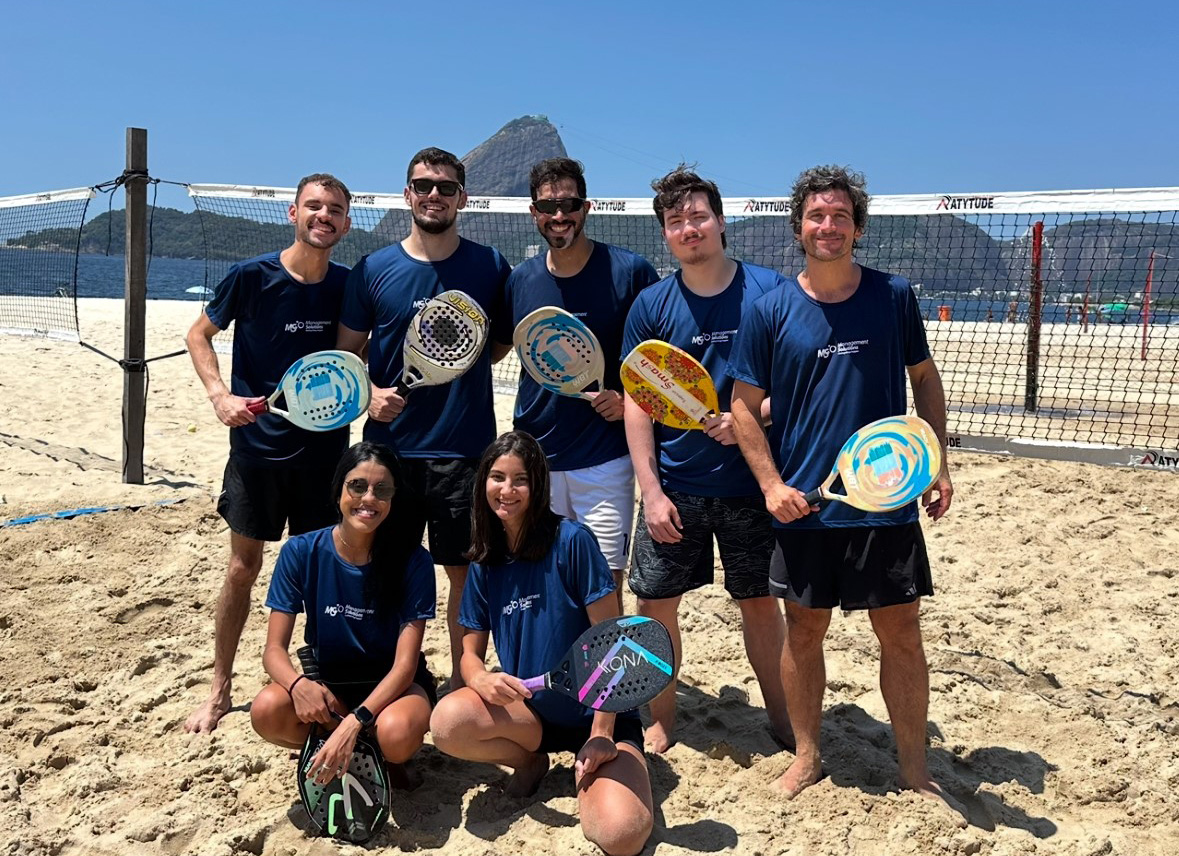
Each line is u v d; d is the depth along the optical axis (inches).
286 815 120.6
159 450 319.9
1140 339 713.6
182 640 175.3
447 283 145.1
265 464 146.2
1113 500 267.1
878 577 116.4
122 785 128.7
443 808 124.3
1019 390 466.6
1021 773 134.1
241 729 144.5
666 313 135.8
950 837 114.3
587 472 145.7
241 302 147.8
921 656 122.6
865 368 116.7
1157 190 213.2
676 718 150.6
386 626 129.0
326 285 150.1
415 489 144.9
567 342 138.2
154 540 225.8
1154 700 157.2
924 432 113.0
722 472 133.3
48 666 163.8
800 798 123.7
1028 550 230.8
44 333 432.5
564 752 138.0
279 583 128.3
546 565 123.8
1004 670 165.9
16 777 130.0
